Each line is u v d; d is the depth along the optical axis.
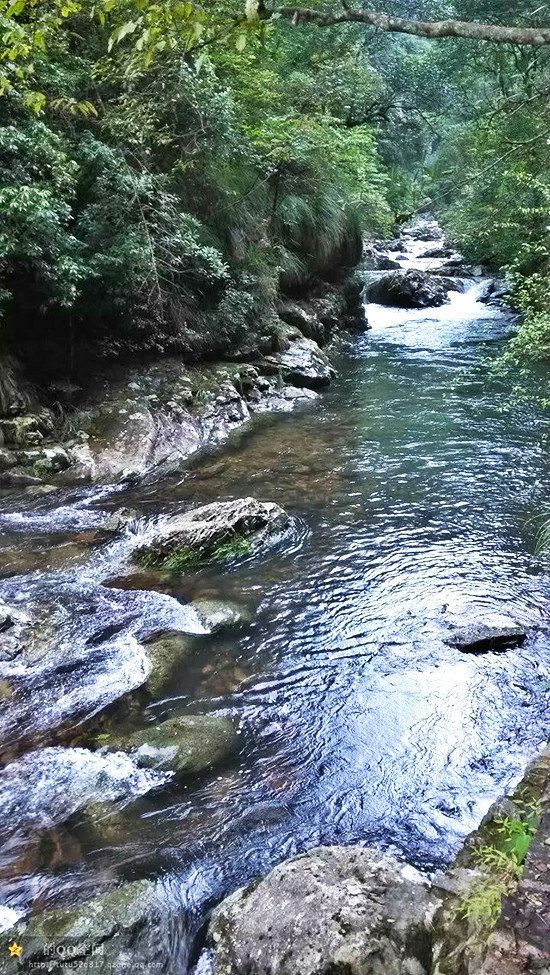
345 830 3.85
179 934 3.14
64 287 8.89
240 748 4.48
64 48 9.35
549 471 8.95
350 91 16.62
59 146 8.97
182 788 4.14
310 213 16.28
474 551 6.99
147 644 5.53
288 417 11.69
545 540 7.08
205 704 4.89
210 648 5.54
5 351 9.36
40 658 5.32
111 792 4.09
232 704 4.90
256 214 14.46
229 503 7.61
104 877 3.52
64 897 3.39
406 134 22.83
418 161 23.84
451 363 14.95
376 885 3.04
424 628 5.73
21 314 9.62
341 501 8.31
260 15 2.85
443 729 4.60
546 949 2.27
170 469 9.33
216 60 12.59
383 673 5.20
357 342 17.75
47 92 9.19
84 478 8.79
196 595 6.34
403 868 3.25
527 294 8.77
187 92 10.39
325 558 6.98
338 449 10.08
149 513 7.93
